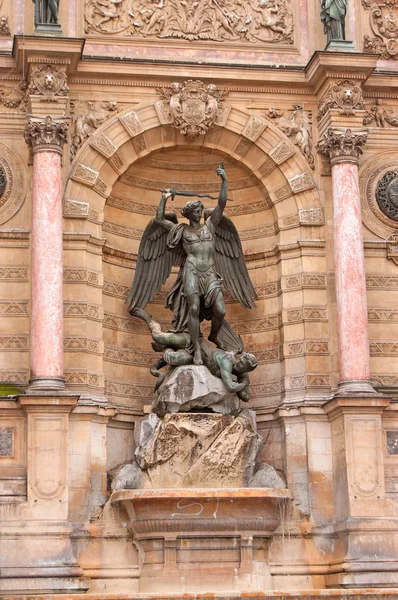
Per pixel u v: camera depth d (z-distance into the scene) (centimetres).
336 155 3616
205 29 3753
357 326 3478
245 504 3250
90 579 3256
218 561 3262
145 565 3281
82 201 3550
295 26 3803
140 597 2900
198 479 3294
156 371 3525
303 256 3638
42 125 3450
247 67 3688
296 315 3609
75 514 3297
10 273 3491
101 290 3550
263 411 3612
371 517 3316
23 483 3250
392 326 3675
